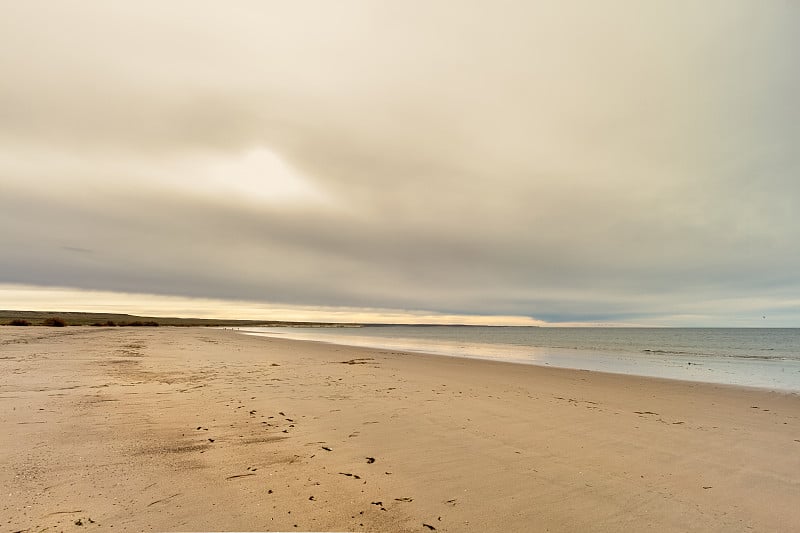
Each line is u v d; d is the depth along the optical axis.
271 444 5.33
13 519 3.05
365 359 19.42
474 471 4.71
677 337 66.31
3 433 5.14
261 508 3.51
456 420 7.16
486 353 28.12
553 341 49.97
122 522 3.12
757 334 87.38
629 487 4.41
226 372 12.20
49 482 3.75
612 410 8.73
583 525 3.53
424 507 3.73
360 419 6.93
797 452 5.91
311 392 9.35
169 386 9.19
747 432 7.11
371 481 4.27
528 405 8.91
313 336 53.62
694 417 8.30
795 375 16.61
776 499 4.21
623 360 23.53
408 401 8.74
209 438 5.45
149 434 5.46
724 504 4.06
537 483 4.43
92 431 5.44
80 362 12.63
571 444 5.96
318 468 4.56
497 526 3.44
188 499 3.59
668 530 3.50
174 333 38.97
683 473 4.91
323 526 3.27
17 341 18.81
